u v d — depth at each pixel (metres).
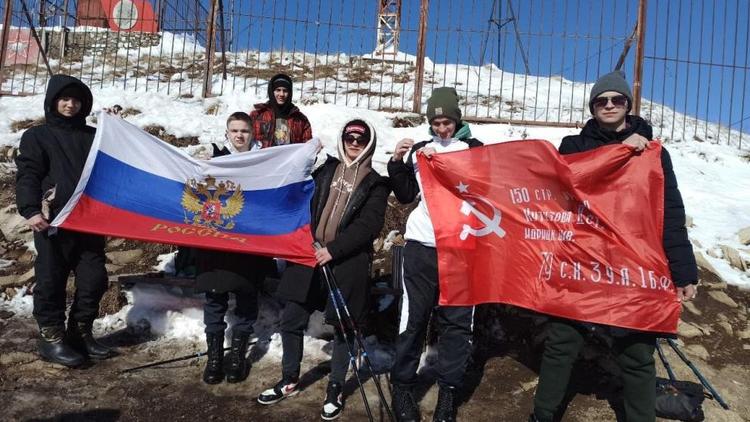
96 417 3.32
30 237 5.32
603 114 3.21
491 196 3.43
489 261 3.42
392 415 3.15
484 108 8.90
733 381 3.81
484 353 4.18
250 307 3.88
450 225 3.42
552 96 9.99
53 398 3.48
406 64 11.26
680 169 7.14
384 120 7.77
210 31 8.26
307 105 8.05
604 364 3.91
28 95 8.32
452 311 3.37
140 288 4.65
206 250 3.76
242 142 4.21
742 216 5.82
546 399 3.21
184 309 4.51
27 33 11.15
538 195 3.34
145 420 3.33
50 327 3.80
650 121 8.80
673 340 4.09
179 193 4.01
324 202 3.71
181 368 3.96
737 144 8.59
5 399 3.42
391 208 5.62
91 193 3.78
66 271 3.85
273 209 4.04
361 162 3.68
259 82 9.38
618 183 3.16
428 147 3.57
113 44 11.61
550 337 3.24
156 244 5.28
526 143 3.38
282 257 3.61
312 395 3.69
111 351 4.03
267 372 3.95
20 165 3.68
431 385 3.84
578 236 3.21
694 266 2.97
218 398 3.62
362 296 3.56
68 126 3.87
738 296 4.65
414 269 3.44
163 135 6.95
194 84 9.13
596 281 3.13
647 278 3.04
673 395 3.41
